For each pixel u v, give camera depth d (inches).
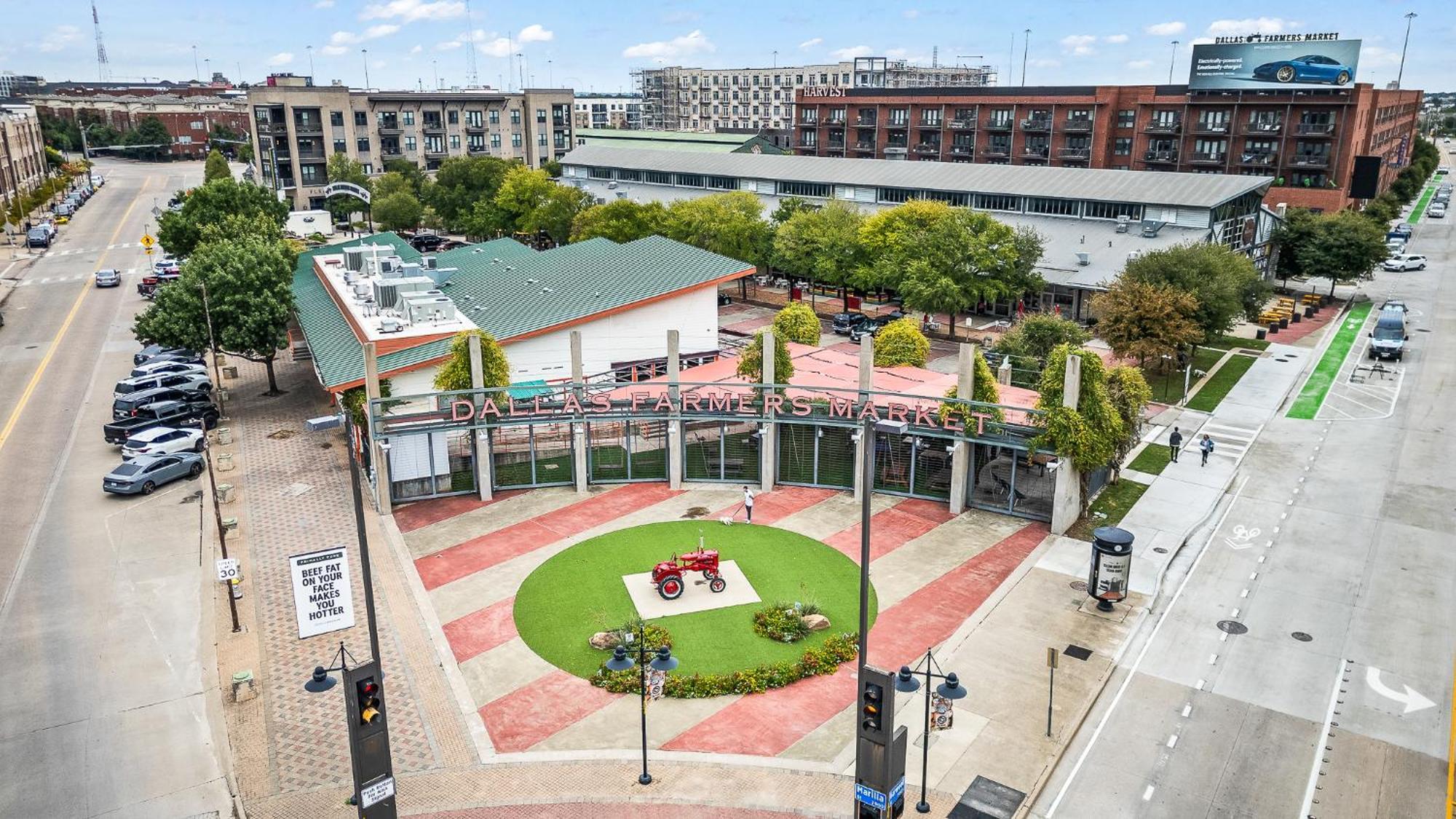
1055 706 1222.3
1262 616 1448.1
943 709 1002.1
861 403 1905.8
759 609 1476.4
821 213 3737.7
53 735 1178.6
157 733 1185.4
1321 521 1786.4
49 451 2162.9
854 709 1222.9
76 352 2970.0
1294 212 3796.8
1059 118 5073.8
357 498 927.0
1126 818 1027.9
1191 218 3321.9
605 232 4074.8
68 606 1487.5
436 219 5502.0
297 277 3267.7
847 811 1034.7
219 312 2487.7
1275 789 1069.1
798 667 1298.0
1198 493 1919.3
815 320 2583.7
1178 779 1088.8
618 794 1062.4
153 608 1481.3
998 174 3895.2
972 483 1876.2
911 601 1503.4
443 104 6560.0
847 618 1449.3
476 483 1977.1
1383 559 1627.7
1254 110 4608.8
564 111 7057.1
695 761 1120.2
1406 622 1424.7
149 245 3791.8
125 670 1317.7
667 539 1738.4
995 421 1788.9
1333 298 3782.0
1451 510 1822.1
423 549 1701.5
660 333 2625.5
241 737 1167.0
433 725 1190.9
